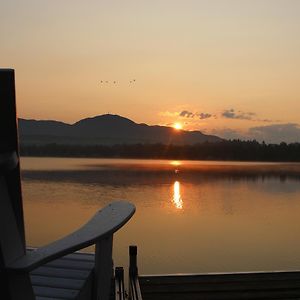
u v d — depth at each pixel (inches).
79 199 1627.7
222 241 830.5
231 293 207.6
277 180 3193.9
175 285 207.2
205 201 1664.6
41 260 49.0
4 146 47.0
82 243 53.7
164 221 1136.2
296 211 1389.0
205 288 207.9
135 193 1905.8
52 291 86.7
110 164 5615.2
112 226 62.9
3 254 47.3
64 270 97.7
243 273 211.9
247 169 4953.3
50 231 925.8
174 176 3307.1
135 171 3924.7
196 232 952.9
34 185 2256.4
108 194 1840.6
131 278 202.4
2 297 49.3
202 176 3432.6
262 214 1304.1
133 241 828.6
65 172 3563.0
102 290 97.1
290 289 210.5
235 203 1617.9
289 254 697.6
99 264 94.0
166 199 1691.7
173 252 716.0
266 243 804.6
